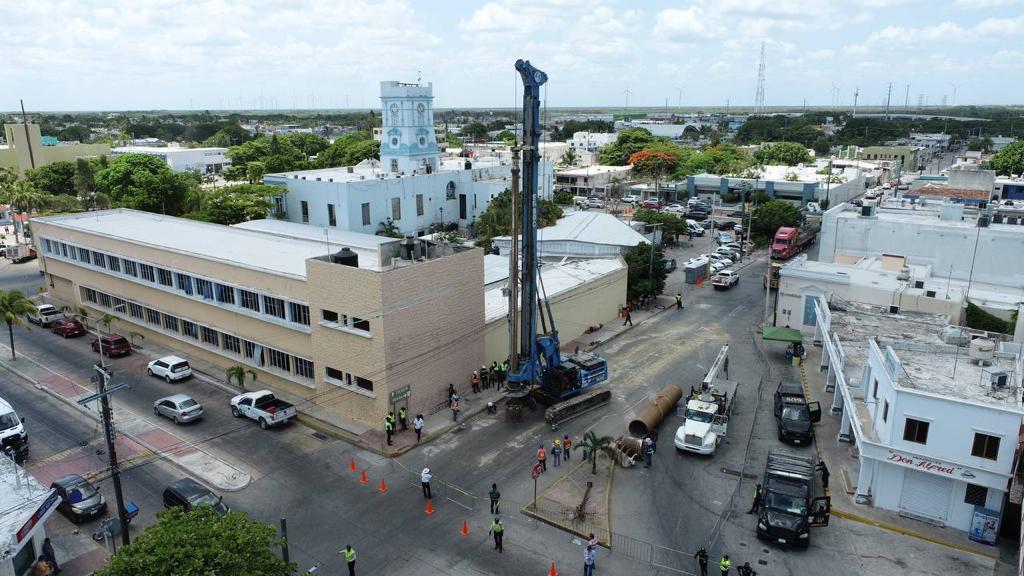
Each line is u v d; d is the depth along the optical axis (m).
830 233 63.59
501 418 39.12
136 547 19.19
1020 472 27.62
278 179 83.62
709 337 53.72
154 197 83.62
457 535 28.12
